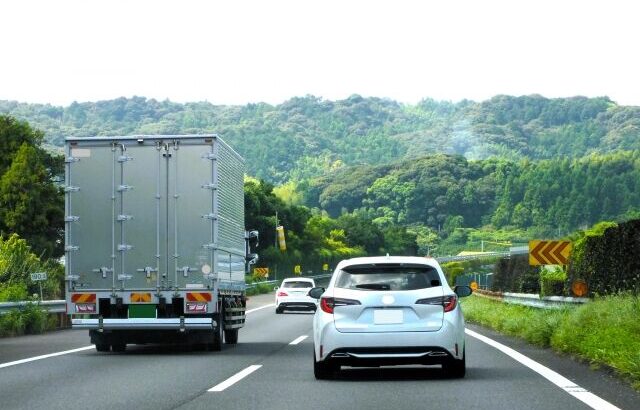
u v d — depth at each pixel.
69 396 13.44
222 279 22.88
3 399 13.13
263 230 122.25
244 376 16.09
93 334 22.48
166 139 22.20
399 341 14.84
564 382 14.38
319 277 136.38
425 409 11.73
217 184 22.20
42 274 33.84
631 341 16.38
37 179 70.19
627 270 26.34
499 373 15.94
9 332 29.59
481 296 46.19
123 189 22.22
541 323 23.02
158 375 16.42
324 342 15.01
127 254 22.22
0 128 73.12
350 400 12.69
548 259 30.47
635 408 11.53
